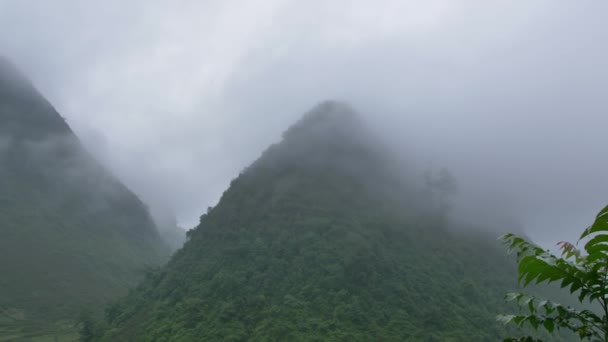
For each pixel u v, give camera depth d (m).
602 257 3.51
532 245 3.87
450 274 72.31
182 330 52.62
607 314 3.58
